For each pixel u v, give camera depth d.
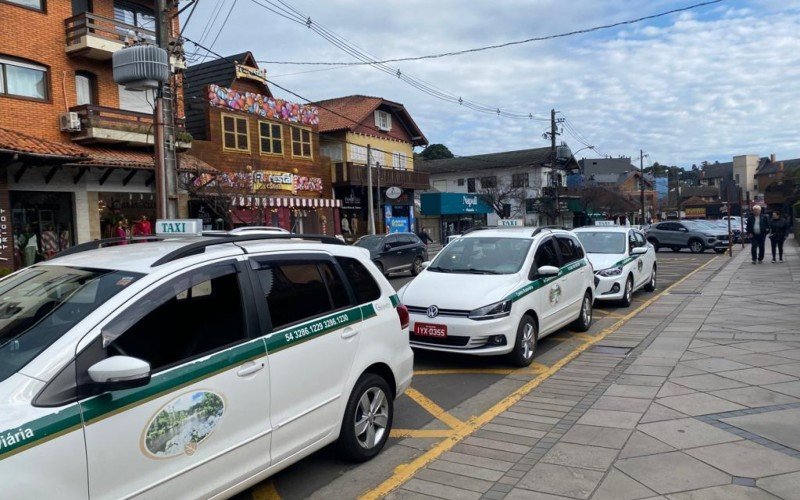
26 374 2.66
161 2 11.57
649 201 77.50
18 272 3.86
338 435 4.26
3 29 15.54
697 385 5.90
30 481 2.44
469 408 5.84
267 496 4.03
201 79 26.89
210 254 3.62
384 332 4.76
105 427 2.74
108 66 18.17
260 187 23.41
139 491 2.87
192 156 21.73
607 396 5.76
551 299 8.19
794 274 15.24
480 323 6.90
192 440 3.15
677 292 13.60
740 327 8.62
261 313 3.72
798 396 5.43
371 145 35.03
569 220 52.84
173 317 3.27
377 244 19.73
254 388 3.53
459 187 53.88
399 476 4.25
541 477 4.07
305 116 28.91
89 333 2.87
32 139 14.55
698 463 4.13
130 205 18.92
